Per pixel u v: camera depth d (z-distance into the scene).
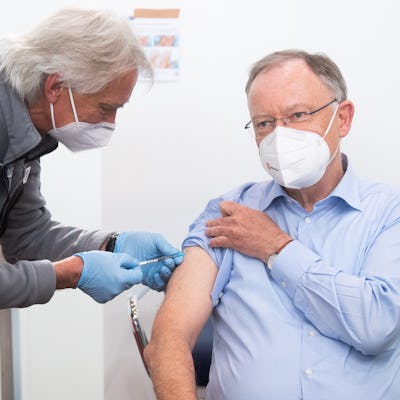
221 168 2.01
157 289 1.55
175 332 1.23
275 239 1.30
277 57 1.33
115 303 2.04
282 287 1.28
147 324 2.05
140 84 1.96
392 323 1.12
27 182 1.57
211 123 1.99
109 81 1.23
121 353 2.07
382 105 1.95
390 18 1.91
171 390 1.10
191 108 1.98
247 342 1.25
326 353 1.20
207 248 1.41
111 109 1.31
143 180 2.02
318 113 1.29
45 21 1.25
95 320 2.04
